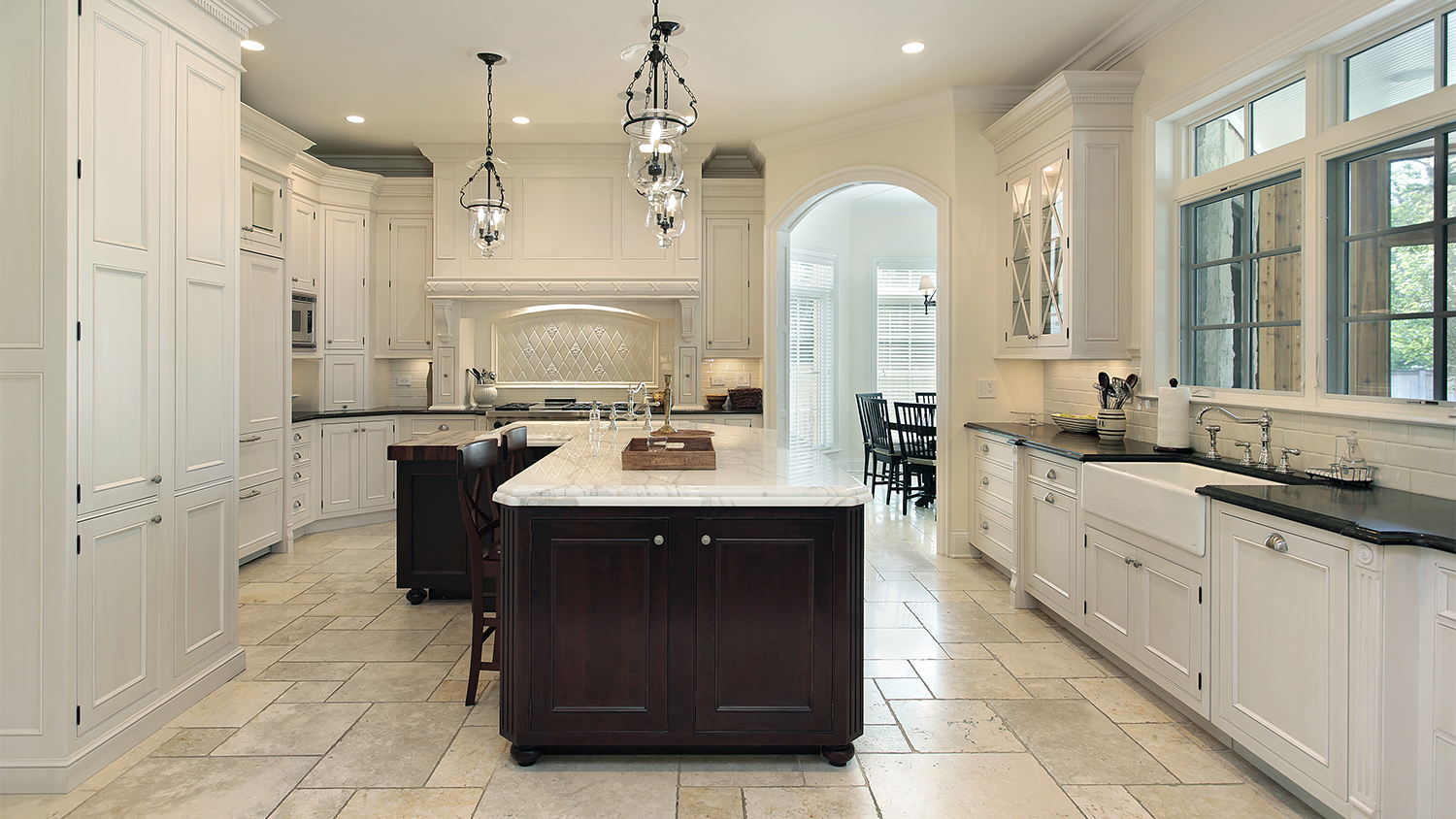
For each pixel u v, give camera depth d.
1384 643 1.86
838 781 2.35
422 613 3.98
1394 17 2.56
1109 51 4.16
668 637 2.39
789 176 5.91
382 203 6.33
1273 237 3.16
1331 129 2.77
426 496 4.10
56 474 2.29
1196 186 3.58
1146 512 2.83
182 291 2.80
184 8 2.80
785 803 2.23
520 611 2.38
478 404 6.35
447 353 6.34
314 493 5.70
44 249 2.29
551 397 6.74
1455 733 1.77
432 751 2.53
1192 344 3.74
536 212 6.23
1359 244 2.73
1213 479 3.12
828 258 8.12
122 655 2.52
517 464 3.60
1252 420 3.15
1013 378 5.04
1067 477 3.55
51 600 2.29
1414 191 2.52
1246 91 3.30
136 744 2.55
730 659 2.40
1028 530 4.03
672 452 2.77
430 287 6.18
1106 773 2.39
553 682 2.40
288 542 5.28
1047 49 4.27
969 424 4.93
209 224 2.95
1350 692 1.95
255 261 4.87
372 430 6.09
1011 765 2.45
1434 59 2.45
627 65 4.50
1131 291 4.00
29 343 2.30
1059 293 4.13
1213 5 3.37
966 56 4.38
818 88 4.89
